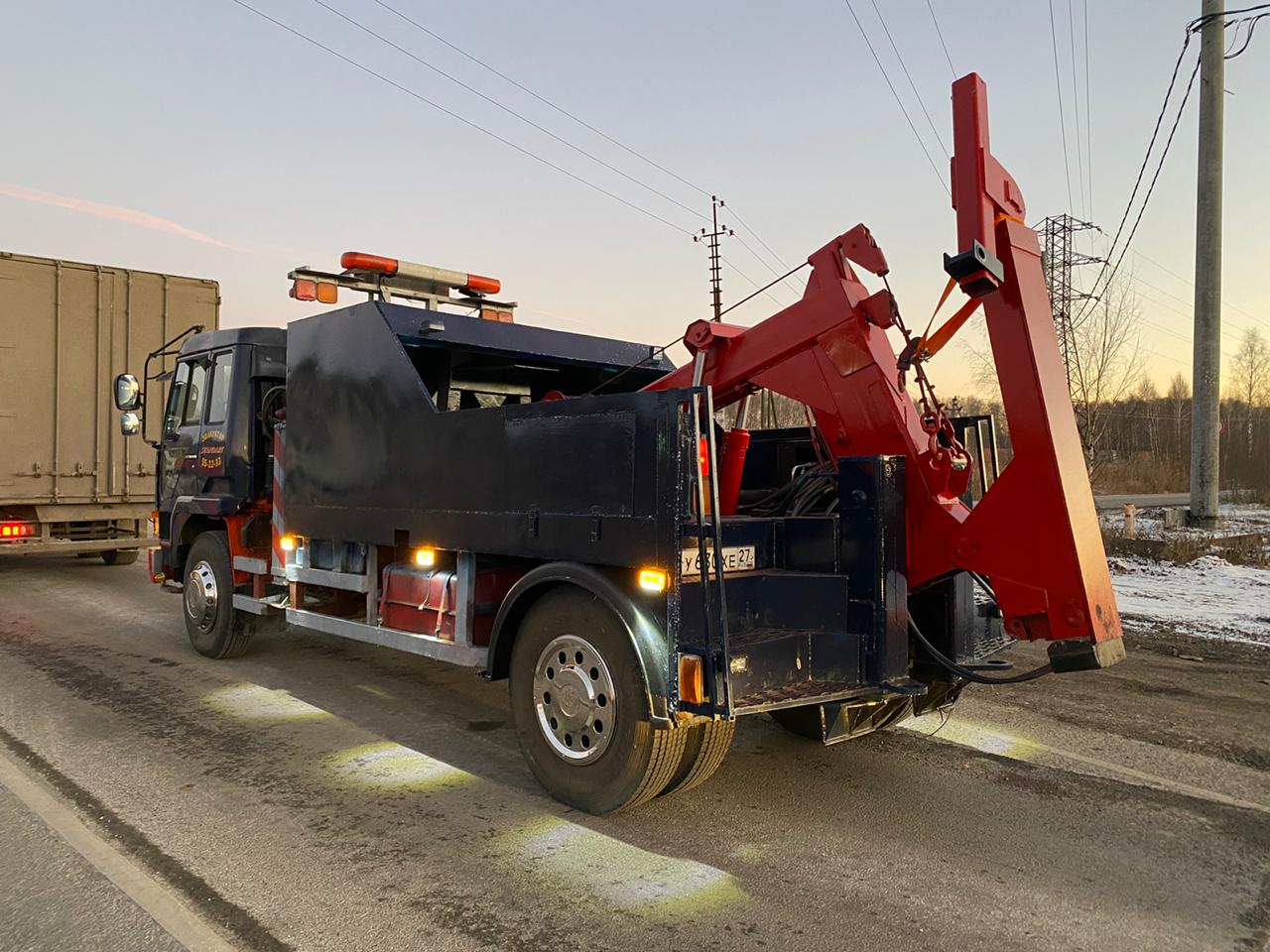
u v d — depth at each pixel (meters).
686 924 2.99
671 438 3.52
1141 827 3.89
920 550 4.03
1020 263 3.79
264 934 2.88
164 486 7.96
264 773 4.45
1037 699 6.04
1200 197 16.25
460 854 3.52
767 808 4.06
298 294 6.20
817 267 4.43
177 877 3.28
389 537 5.12
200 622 7.15
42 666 6.81
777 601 3.88
